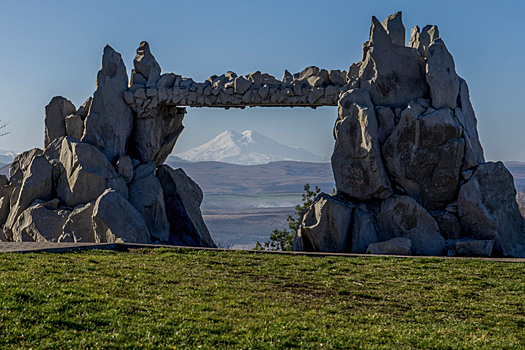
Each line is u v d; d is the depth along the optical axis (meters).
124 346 8.55
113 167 27.62
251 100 28.28
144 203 27.59
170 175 30.47
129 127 29.61
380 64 25.89
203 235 31.03
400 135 24.14
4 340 8.38
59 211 26.31
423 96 25.42
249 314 10.77
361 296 13.13
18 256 15.30
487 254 21.88
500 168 23.59
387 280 14.90
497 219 22.73
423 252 22.94
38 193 27.36
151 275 13.81
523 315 12.00
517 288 14.05
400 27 26.72
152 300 11.28
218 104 29.03
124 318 9.84
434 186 23.72
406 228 23.50
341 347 9.19
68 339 8.69
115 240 24.06
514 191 23.77
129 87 29.94
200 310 10.80
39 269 13.32
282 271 15.58
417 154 23.89
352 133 24.70
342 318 11.05
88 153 26.98
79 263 14.73
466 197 23.02
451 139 23.55
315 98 27.75
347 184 24.72
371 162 24.06
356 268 16.34
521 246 23.25
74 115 29.66
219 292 12.55
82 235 25.34
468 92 26.36
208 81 29.66
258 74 28.88
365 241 23.47
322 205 23.64
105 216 24.38
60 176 27.89
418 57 25.78
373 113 24.80
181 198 30.36
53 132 30.30
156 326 9.47
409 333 10.16
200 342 8.96
